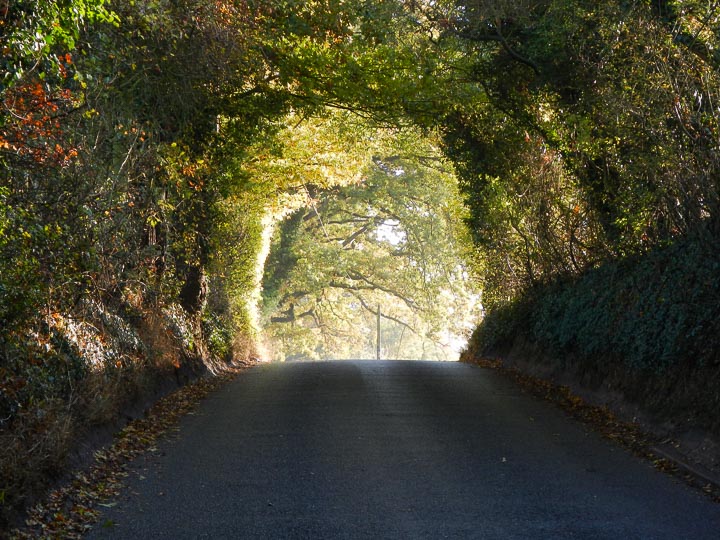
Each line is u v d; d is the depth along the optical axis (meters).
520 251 23.62
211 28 14.52
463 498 8.62
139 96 14.48
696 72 13.14
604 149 15.95
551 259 21.00
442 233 54.06
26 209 9.70
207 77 15.92
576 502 8.49
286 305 60.88
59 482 8.64
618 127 14.54
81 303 12.38
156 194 15.30
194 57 14.75
